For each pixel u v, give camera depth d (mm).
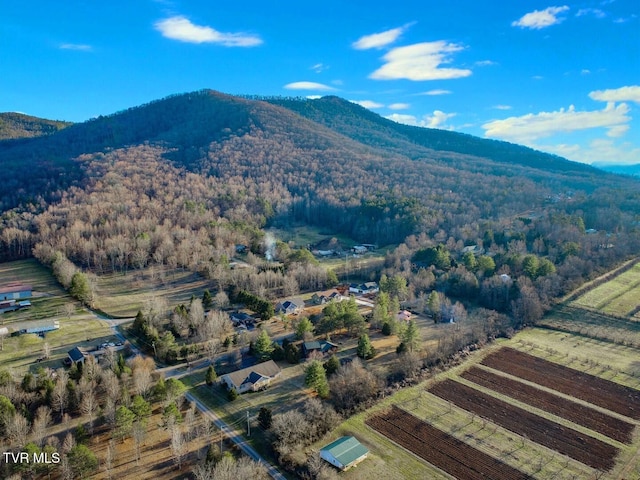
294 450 73375
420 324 129625
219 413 84812
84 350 108062
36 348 108875
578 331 120438
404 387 94500
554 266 149375
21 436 70938
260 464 70188
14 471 65375
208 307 137875
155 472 68562
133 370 93750
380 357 107688
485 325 121562
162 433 78000
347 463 69188
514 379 98688
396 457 73062
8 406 75062
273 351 105250
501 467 71312
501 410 87250
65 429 78438
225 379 93688
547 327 124500
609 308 129000
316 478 67125
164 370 101000
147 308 130250
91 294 140000
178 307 124500
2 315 128875
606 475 70000
